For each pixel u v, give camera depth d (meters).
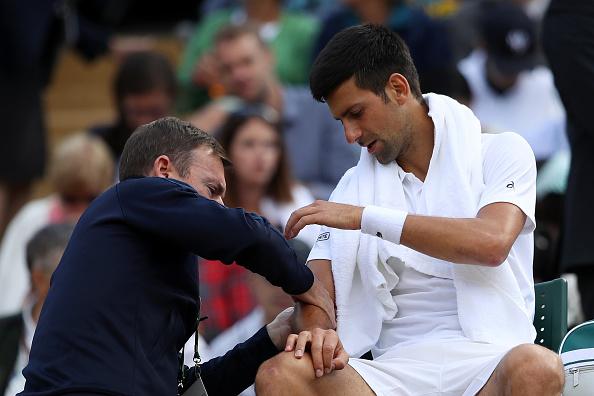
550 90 32.44
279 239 15.69
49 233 22.69
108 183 27.67
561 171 25.72
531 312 16.72
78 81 40.25
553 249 23.75
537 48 32.59
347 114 16.55
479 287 16.42
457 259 15.91
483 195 16.47
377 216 15.95
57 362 15.04
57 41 32.12
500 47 32.41
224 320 24.02
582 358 16.77
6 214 31.14
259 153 26.41
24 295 26.64
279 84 31.91
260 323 23.22
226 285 24.22
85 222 15.68
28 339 22.38
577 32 19.83
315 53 31.56
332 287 16.83
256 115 26.73
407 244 15.96
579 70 19.83
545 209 24.23
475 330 16.30
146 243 15.54
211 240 15.35
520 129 32.34
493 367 15.70
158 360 15.34
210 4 35.78
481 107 32.50
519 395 15.18
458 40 32.53
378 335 16.72
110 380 14.91
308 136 29.50
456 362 16.23
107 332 15.12
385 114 16.50
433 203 16.59
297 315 16.34
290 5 35.91
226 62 30.14
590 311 20.05
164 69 29.50
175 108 30.69
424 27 29.73
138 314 15.27
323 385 15.87
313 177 29.50
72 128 39.84
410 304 16.83
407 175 16.83
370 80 16.41
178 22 42.12
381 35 16.59
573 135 20.33
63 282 15.38
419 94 16.89
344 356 15.69
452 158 16.64
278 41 33.00
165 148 16.06
